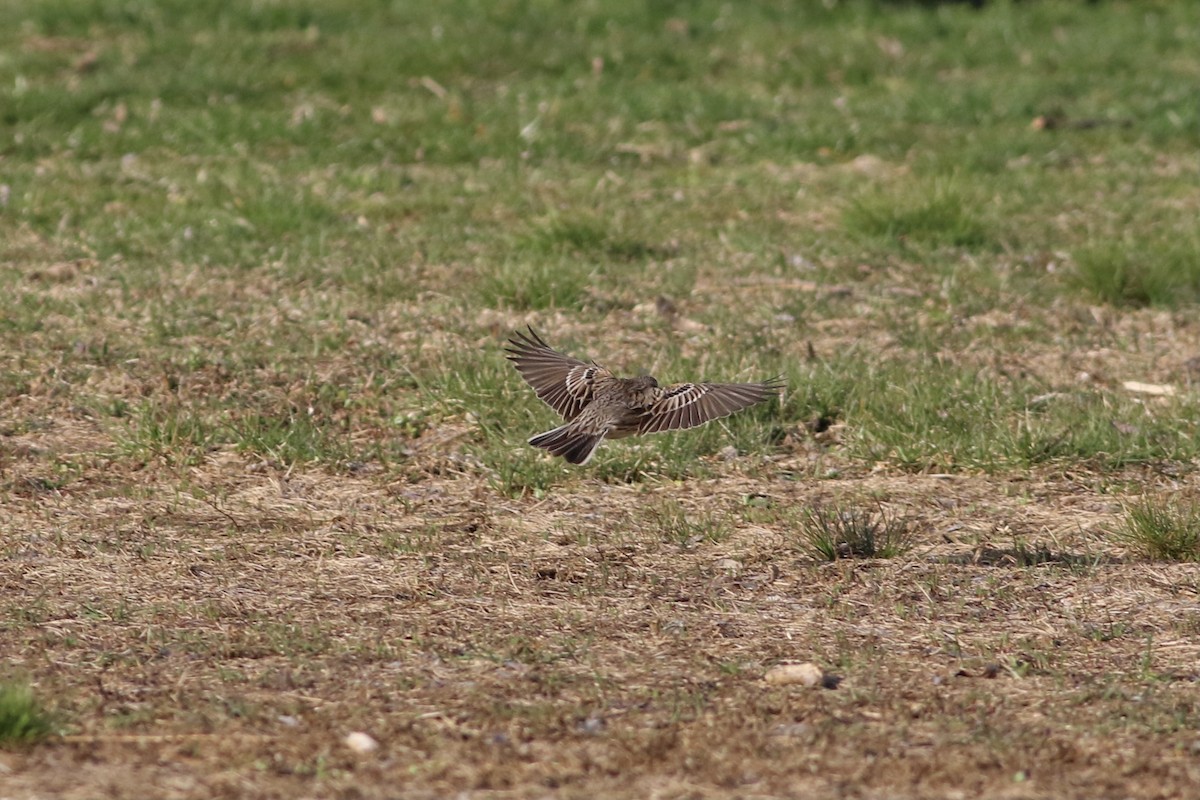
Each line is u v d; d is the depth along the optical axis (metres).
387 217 27.72
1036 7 44.78
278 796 10.03
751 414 18.77
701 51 39.66
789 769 10.58
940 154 32.47
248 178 29.22
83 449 17.50
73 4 40.06
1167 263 24.58
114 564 14.48
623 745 10.88
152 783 10.16
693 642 12.93
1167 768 10.67
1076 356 21.67
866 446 18.14
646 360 20.44
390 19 41.22
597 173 31.11
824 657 12.66
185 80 35.12
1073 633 13.29
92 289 22.59
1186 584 14.47
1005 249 26.62
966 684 12.16
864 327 22.52
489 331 21.53
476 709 11.47
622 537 15.52
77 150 30.91
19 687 10.99
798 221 28.25
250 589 13.95
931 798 10.19
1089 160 32.84
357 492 16.73
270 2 41.22
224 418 18.22
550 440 10.13
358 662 12.32
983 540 15.68
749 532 15.78
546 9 42.19
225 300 22.39
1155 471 17.70
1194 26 43.62
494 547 15.25
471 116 34.06
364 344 20.73
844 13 43.34
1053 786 10.40
